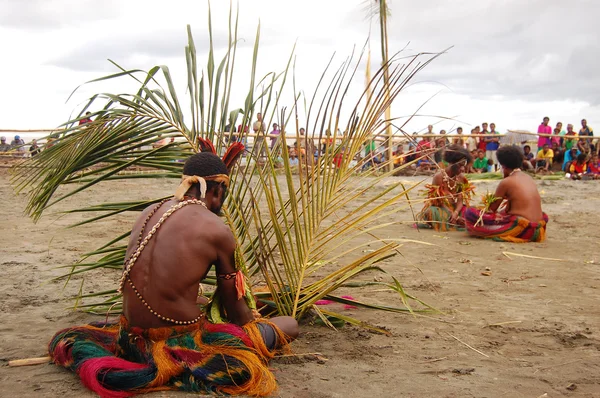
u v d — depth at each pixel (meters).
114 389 2.87
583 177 18.23
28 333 3.75
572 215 10.12
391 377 3.13
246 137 3.83
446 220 8.23
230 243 3.08
